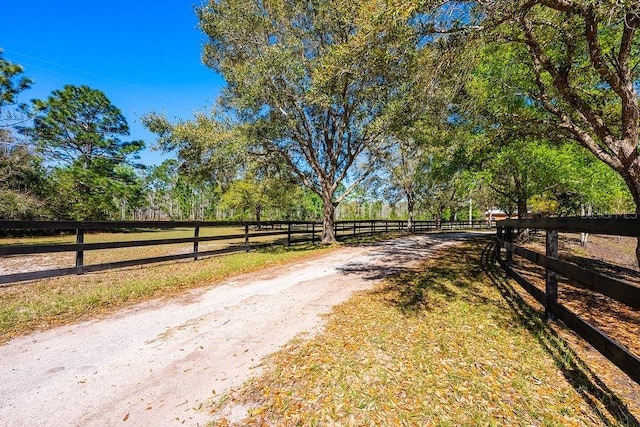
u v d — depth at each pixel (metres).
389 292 5.32
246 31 11.02
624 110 4.47
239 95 11.17
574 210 18.19
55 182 22.88
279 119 10.68
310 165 13.48
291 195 31.64
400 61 4.76
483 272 6.75
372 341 3.39
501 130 7.11
